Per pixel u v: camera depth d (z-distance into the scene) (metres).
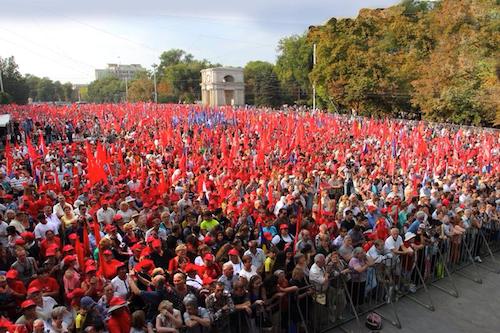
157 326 6.42
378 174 16.55
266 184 14.74
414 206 12.23
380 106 51.16
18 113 48.78
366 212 12.31
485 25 40.06
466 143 27.16
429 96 42.41
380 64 49.69
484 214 12.53
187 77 113.56
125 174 16.64
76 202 11.78
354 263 8.96
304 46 80.88
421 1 65.31
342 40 53.41
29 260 8.38
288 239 10.20
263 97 89.25
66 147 22.58
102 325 6.36
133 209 11.69
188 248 9.05
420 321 9.10
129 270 8.47
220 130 30.16
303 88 86.06
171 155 20.55
